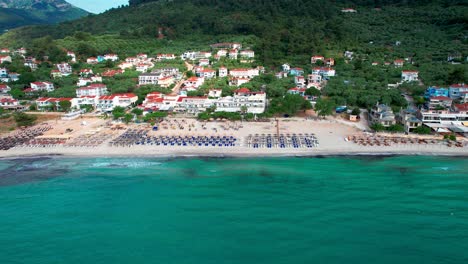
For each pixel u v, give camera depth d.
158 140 128.00
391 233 67.31
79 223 72.94
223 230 69.38
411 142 121.94
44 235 68.94
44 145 124.00
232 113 158.12
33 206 80.25
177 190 88.06
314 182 91.81
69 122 157.88
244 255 61.50
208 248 63.72
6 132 143.00
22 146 123.50
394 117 142.25
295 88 191.38
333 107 163.50
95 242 66.38
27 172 101.12
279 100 171.00
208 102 171.25
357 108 159.00
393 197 82.25
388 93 169.38
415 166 102.31
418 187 87.69
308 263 59.03
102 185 91.62
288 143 123.75
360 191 85.81
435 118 137.12
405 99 165.38
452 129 130.12
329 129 140.88
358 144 121.31
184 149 119.25
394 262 58.97
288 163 106.50
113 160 110.75
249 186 90.00
